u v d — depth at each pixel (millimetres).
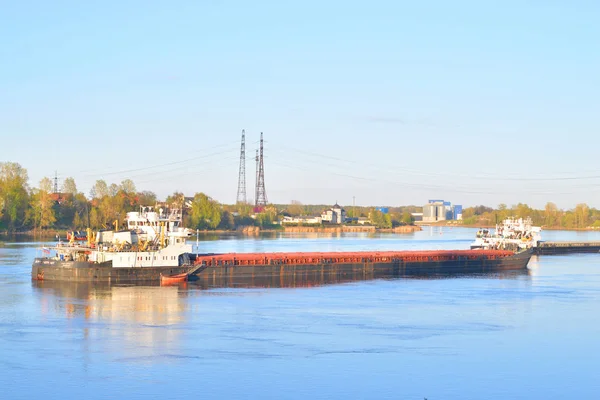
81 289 130375
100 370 80188
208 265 145875
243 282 145625
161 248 139500
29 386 75125
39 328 98625
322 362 84188
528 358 87688
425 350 90188
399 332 99000
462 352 89688
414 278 160125
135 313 109000
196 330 98312
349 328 100750
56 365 81688
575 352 90438
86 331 97188
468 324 105000
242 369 81125
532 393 75938
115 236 140750
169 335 95312
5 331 96812
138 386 75438
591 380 80000
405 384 77562
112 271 135375
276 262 154375
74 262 135500
